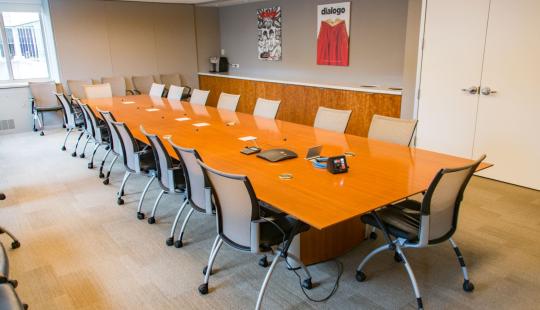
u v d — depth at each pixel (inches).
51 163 215.2
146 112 201.0
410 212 101.1
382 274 107.3
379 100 221.0
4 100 284.2
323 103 256.1
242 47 354.0
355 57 258.1
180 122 174.1
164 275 108.8
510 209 147.3
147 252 121.1
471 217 140.9
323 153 122.4
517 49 161.0
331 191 90.5
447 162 113.0
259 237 85.7
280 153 118.7
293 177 100.5
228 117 185.5
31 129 298.5
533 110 161.0
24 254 120.7
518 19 158.9
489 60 169.8
